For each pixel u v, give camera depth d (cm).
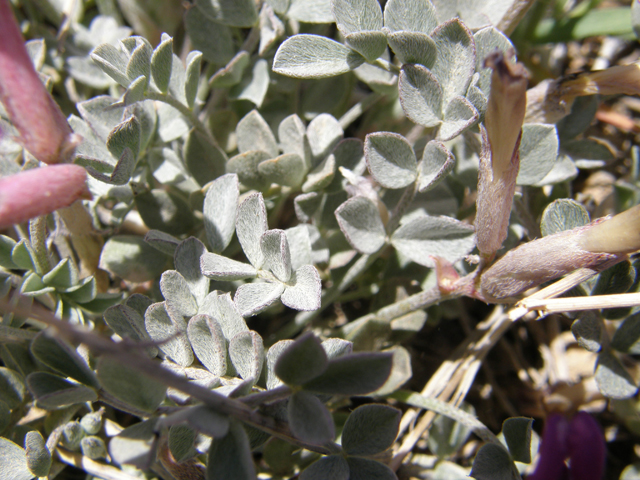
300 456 6
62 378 5
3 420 6
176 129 7
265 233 5
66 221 6
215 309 5
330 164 6
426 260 6
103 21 8
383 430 5
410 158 6
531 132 6
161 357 5
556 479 6
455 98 5
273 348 5
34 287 6
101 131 6
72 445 6
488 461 5
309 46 6
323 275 8
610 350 6
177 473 5
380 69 8
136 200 7
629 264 6
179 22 9
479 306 9
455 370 8
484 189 5
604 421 8
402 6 6
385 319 7
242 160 7
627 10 9
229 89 8
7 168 6
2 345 6
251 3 7
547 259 5
